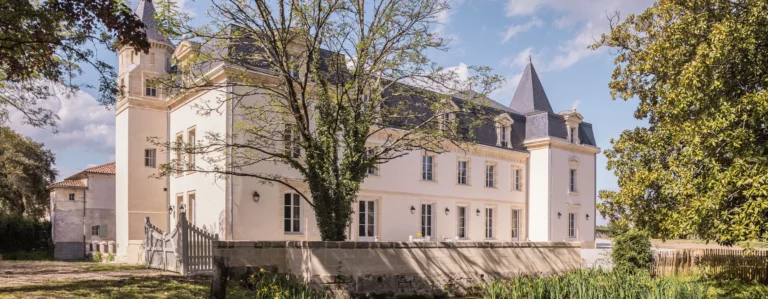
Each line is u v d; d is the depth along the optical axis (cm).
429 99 1741
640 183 1419
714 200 1127
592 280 1564
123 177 2553
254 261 1541
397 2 1630
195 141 2272
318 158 1652
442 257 1795
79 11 1229
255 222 2078
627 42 1820
